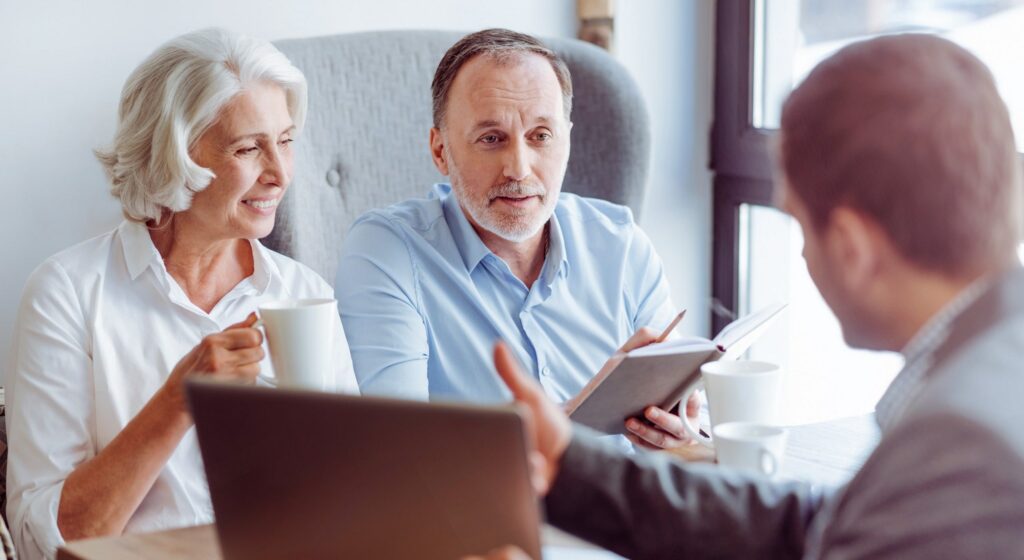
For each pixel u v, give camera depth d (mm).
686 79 3164
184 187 1680
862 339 917
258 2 2533
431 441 921
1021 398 757
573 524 1159
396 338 1936
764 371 1553
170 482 1665
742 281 3270
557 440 1135
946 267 847
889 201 845
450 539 940
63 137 2369
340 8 2633
